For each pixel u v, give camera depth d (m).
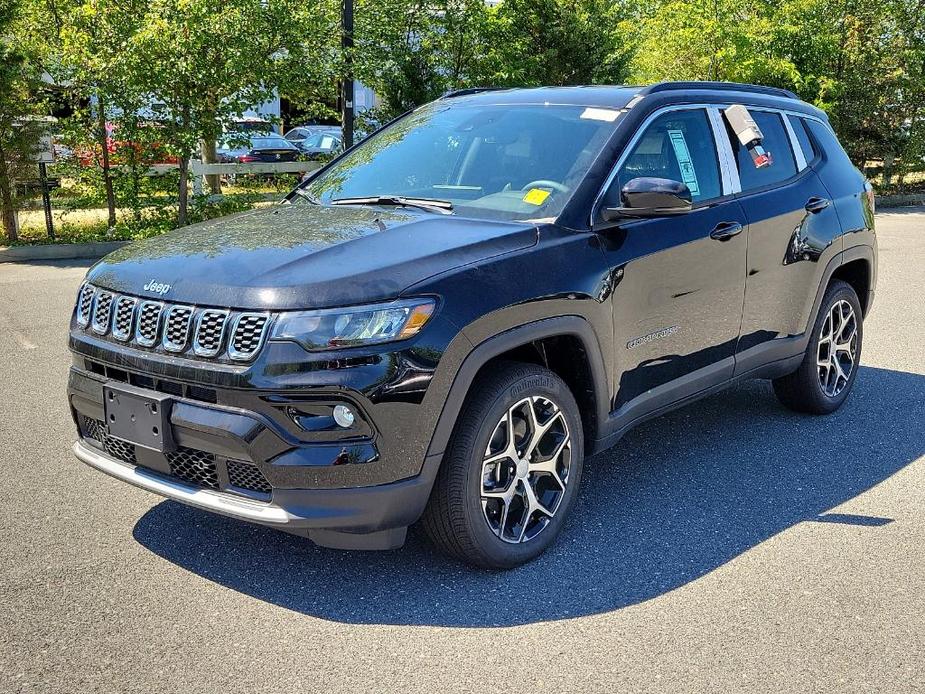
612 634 3.10
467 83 13.51
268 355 2.99
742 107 4.76
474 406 3.31
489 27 13.45
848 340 5.53
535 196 3.85
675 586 3.44
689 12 17.36
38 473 4.44
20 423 5.15
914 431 5.21
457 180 4.14
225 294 3.11
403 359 3.06
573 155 4.00
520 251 3.47
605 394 3.83
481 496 3.36
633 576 3.51
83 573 3.46
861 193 5.53
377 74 13.32
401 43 13.39
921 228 14.89
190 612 3.20
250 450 3.03
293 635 3.06
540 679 2.83
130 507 4.07
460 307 3.19
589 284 3.63
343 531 3.14
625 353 3.89
